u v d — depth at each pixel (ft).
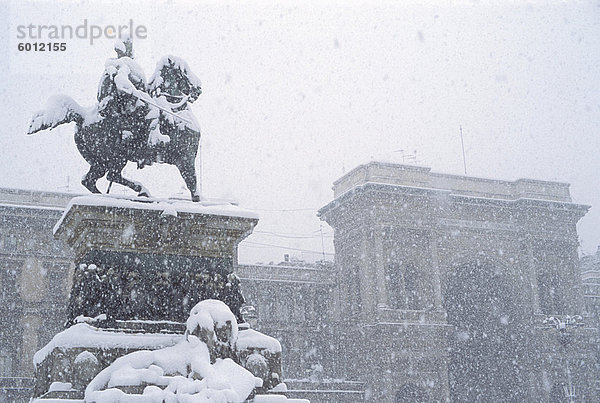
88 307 46.88
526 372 217.36
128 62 52.60
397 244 213.25
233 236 51.70
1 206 186.09
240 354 47.88
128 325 46.62
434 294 211.61
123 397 38.34
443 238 221.46
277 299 219.61
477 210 227.20
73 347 43.88
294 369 210.59
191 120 53.36
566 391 207.62
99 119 51.55
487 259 224.53
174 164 52.90
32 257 188.24
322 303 225.15
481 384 221.05
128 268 48.65
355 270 217.77
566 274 230.68
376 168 219.61
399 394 201.05
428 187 221.25
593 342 225.15
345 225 223.51
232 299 50.57
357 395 198.49
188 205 50.85
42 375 46.93
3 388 171.01
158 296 48.73
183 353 42.60
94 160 51.47
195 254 50.78
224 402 37.76
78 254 50.65
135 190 52.11
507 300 227.61
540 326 218.79
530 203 229.25
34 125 50.55
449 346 216.54
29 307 184.55
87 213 48.03
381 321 202.49
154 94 54.24
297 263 235.20
